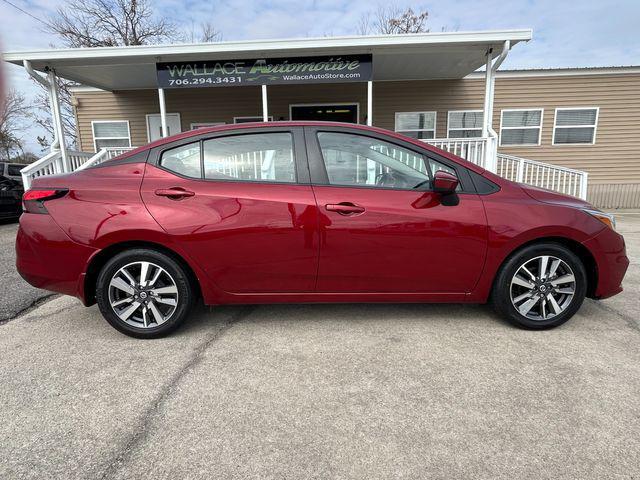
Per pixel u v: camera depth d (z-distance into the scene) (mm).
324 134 2836
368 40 6766
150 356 2557
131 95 10742
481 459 1675
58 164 7484
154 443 1782
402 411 1990
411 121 10523
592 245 2807
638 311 3264
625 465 1632
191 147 2820
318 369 2385
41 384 2240
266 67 7297
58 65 7496
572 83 10406
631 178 10781
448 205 2736
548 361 2453
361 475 1596
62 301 3641
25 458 1690
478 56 7977
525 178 10672
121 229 2615
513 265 2791
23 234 2693
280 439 1803
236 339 2785
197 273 2709
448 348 2627
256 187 2719
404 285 2807
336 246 2697
